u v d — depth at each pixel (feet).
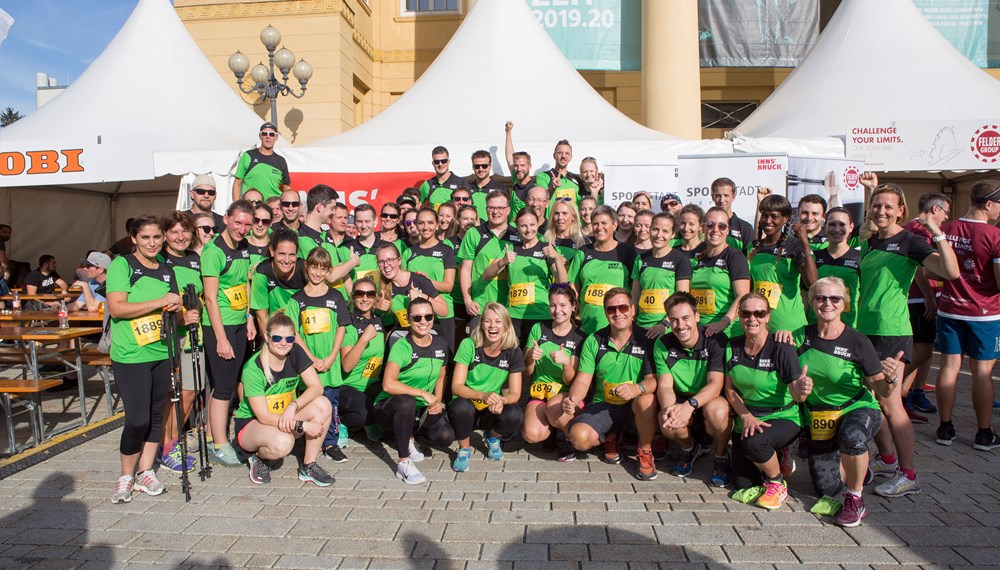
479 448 15.83
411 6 47.16
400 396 13.73
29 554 10.36
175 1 39.93
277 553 10.35
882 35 27.14
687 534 10.89
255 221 15.31
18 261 32.53
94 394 21.91
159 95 27.07
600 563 9.95
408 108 26.48
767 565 9.85
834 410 11.87
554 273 16.35
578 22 37.27
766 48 37.81
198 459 14.92
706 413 12.78
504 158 22.82
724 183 17.11
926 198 14.48
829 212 13.99
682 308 12.76
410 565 9.94
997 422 17.26
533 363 15.17
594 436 13.82
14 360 18.22
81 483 13.42
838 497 12.09
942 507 11.87
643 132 24.62
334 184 23.36
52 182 20.42
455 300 19.44
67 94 27.71
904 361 13.20
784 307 14.46
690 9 33.83
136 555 10.32
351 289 17.17
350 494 12.77
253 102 39.83
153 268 12.81
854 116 24.58
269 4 39.34
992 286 14.49
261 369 13.19
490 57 27.07
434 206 21.08
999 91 25.27
